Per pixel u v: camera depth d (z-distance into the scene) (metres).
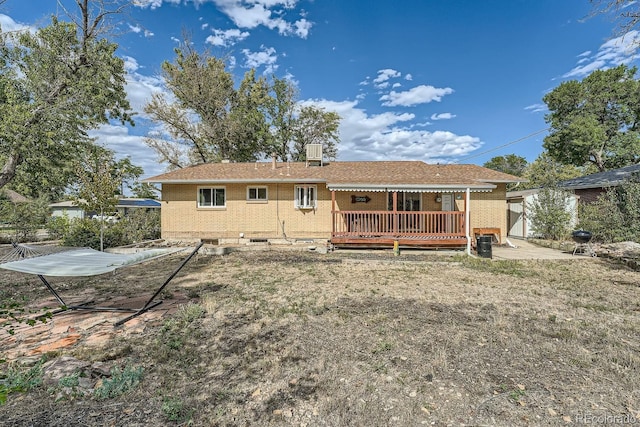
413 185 13.92
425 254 13.12
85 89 17.59
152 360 3.93
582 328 5.06
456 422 2.81
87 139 19.55
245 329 5.00
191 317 5.45
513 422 2.81
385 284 8.05
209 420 2.81
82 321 5.35
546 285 7.96
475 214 16.02
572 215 16.73
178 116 25.80
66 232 15.88
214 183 16.67
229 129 27.31
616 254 11.91
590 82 29.31
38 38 17.23
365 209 16.36
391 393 3.26
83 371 3.54
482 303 6.43
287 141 32.94
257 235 16.58
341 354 4.14
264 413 2.93
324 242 15.79
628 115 28.28
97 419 2.78
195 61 26.33
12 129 15.59
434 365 3.82
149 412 2.90
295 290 7.43
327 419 2.85
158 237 19.14
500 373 3.66
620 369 3.73
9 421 2.71
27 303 6.44
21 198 32.47
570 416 2.88
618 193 13.74
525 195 18.67
